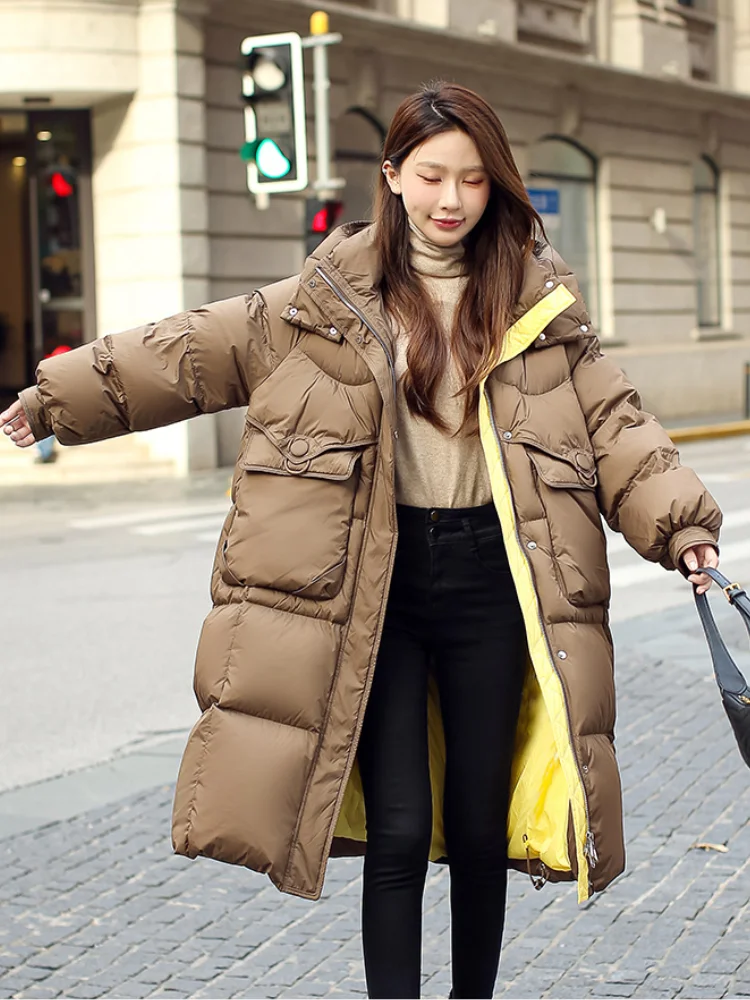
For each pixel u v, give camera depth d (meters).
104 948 3.94
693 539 2.82
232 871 4.55
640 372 24.56
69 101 18.03
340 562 2.81
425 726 2.91
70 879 4.50
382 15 19.22
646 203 25.02
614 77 23.64
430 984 3.64
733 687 2.82
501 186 2.83
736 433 22.81
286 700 2.79
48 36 17.11
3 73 17.20
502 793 2.93
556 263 2.94
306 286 2.85
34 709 6.79
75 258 18.59
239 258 18.38
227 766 2.79
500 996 3.53
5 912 4.22
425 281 2.90
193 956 3.87
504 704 2.91
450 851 2.96
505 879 2.98
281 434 2.84
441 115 2.78
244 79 13.02
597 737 2.86
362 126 19.98
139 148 17.61
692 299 26.09
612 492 2.93
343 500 2.83
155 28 17.34
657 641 7.75
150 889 4.39
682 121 25.80
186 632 8.44
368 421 2.83
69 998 3.61
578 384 2.96
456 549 2.88
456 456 2.88
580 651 2.83
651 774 5.36
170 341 2.89
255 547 2.83
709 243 27.02
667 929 3.93
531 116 22.55
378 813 2.85
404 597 2.90
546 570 2.82
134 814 5.17
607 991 3.54
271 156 12.94
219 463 18.06
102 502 14.98
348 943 3.95
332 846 3.12
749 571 9.98
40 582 10.20
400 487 2.90
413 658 2.92
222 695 2.82
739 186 27.31
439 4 20.52
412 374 2.82
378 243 2.88
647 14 24.66
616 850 2.88
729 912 4.04
